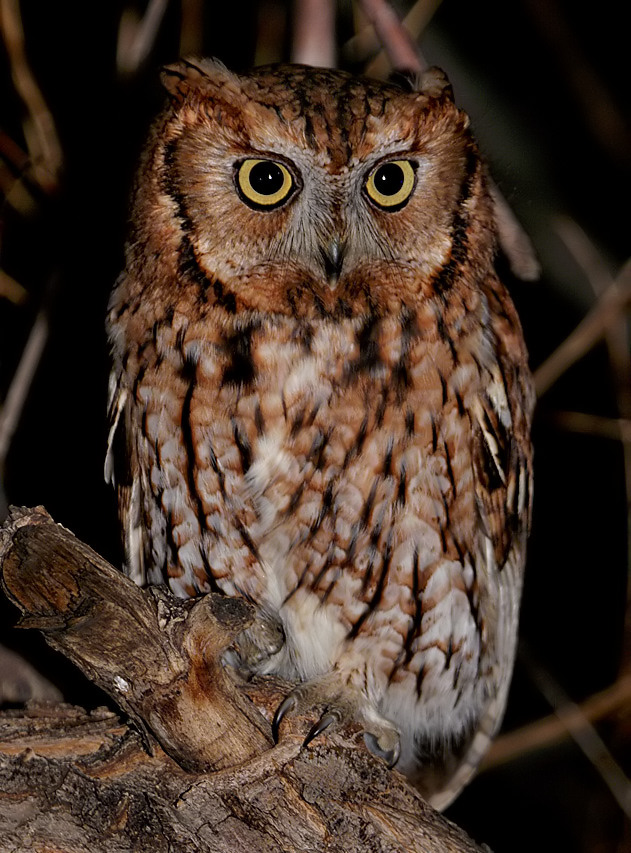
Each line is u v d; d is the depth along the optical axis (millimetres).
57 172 1739
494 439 1644
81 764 1572
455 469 1633
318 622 1642
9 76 1757
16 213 1743
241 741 1574
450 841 1577
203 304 1621
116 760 1574
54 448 1743
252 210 1614
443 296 1627
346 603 1639
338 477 1628
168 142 1618
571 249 1762
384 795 1581
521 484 1671
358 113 1609
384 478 1628
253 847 1572
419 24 1722
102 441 1737
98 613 1549
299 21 1664
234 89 1612
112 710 1594
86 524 1739
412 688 1653
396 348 1623
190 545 1640
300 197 1613
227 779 1573
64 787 1569
